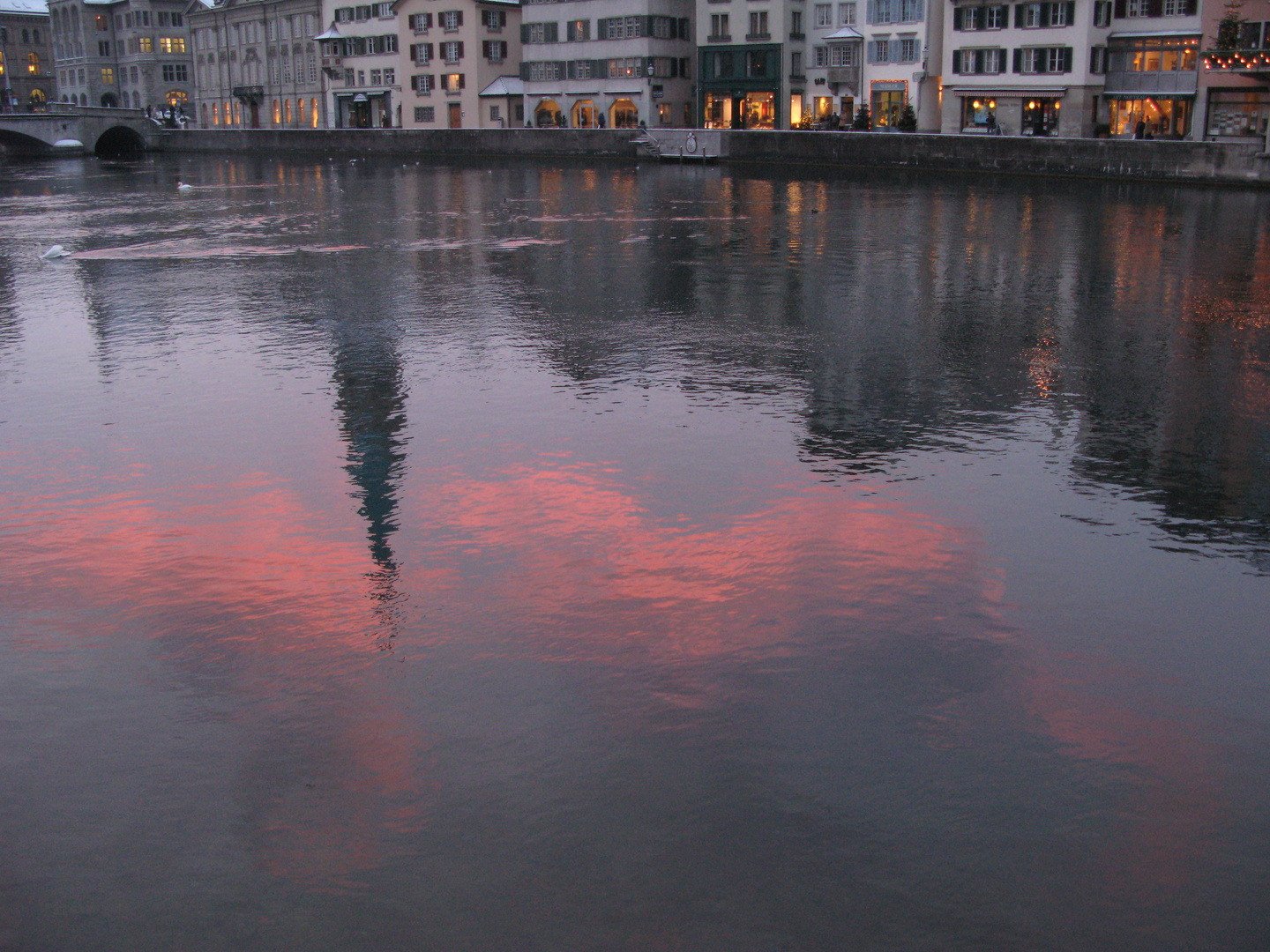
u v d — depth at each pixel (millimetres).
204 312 20344
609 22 87938
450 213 39406
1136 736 6910
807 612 8492
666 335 18219
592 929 5348
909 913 5457
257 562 9414
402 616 8414
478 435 12844
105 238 32625
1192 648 8031
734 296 21828
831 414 13727
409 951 5230
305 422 13359
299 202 45531
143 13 131625
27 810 6191
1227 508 10766
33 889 5605
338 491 11086
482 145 88000
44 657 7844
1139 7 65250
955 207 40688
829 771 6520
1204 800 6285
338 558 9492
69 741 6848
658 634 8133
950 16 71500
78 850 5879
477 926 5363
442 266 26047
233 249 29719
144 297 21984
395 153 94000
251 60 119750
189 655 7859
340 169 73562
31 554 9602
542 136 84312
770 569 9242
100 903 5512
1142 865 5781
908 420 13516
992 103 70750
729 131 73062
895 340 17859
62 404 14242
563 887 5609
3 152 110625
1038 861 5805
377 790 6344
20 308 20875
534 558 9453
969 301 21359
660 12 86500
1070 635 8203
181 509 10617
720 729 6934
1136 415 13812
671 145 76312
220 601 8688
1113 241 30594
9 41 144500
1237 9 58812
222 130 108312
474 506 10656
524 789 6352
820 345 17531
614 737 6848
